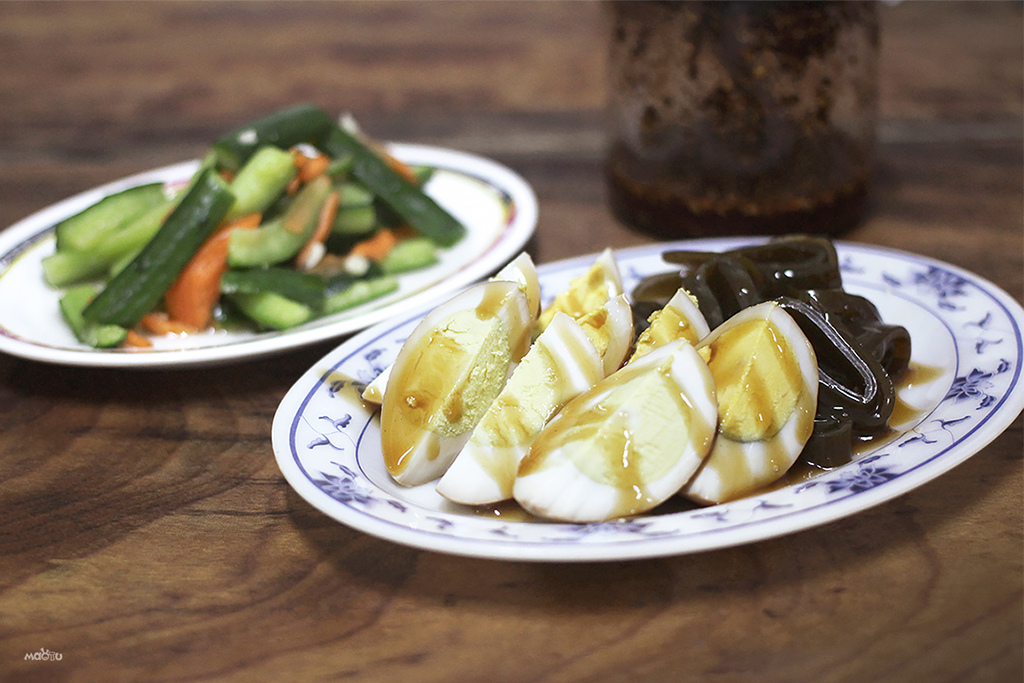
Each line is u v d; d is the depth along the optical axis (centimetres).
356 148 57
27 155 73
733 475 38
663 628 36
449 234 56
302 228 53
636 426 38
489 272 51
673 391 38
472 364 40
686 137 52
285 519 41
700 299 43
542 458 38
